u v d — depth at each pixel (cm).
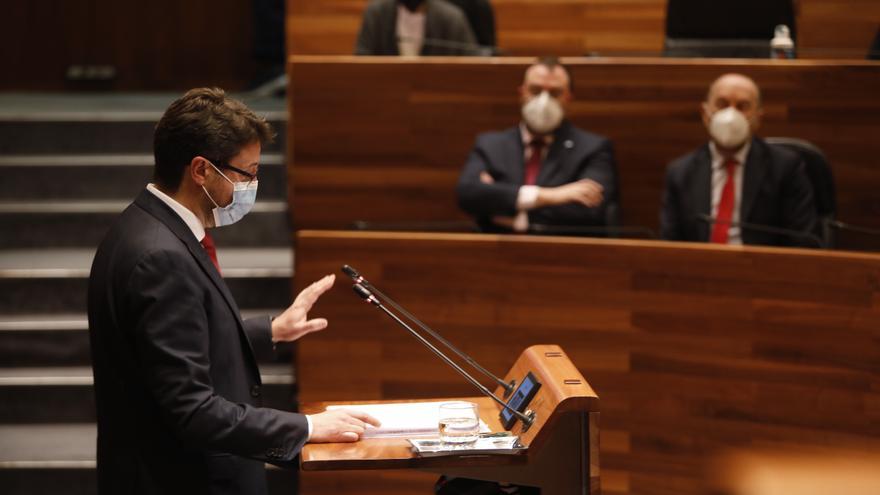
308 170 1667
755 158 1413
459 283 1262
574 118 1630
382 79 1639
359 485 1298
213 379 746
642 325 1224
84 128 1988
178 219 749
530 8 1988
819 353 1153
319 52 1988
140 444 742
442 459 709
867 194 1562
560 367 778
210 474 753
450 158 1650
